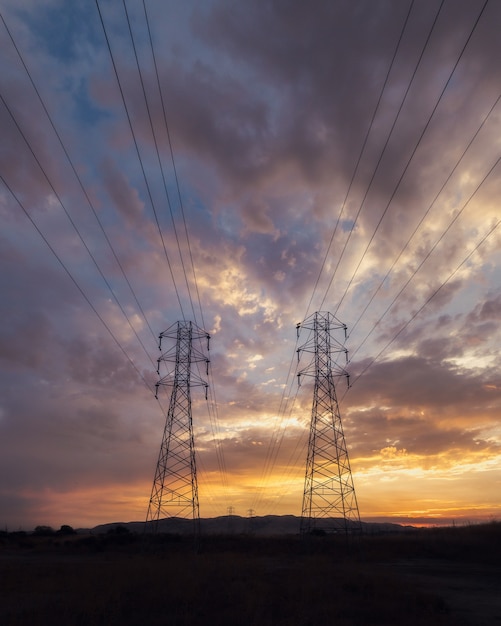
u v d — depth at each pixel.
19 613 23.73
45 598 28.92
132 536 110.12
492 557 66.75
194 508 70.81
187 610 24.27
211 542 101.44
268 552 81.62
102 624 21.33
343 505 70.56
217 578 38.66
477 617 24.78
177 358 75.25
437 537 87.56
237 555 73.31
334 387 74.25
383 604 26.22
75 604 25.69
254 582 34.66
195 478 71.69
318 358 75.62
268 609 24.20
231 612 23.97
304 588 31.08
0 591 33.25
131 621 22.17
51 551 93.94
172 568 44.56
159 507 69.81
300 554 76.06
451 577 45.91
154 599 27.58
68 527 157.38
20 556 82.75
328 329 76.62
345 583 35.59
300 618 21.66
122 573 40.75
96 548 94.69
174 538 109.00
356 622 22.39
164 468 71.31
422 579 44.03
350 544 83.06
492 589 36.94
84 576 39.50
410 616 23.84
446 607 27.03
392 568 56.00
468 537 84.19
